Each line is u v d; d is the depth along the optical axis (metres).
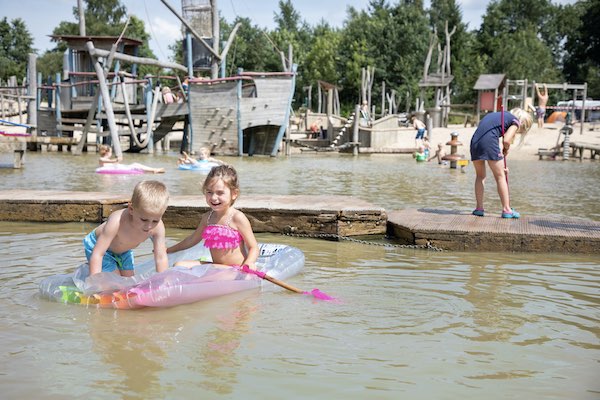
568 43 66.69
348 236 7.04
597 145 24.62
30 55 25.91
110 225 4.38
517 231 6.38
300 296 4.48
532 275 5.23
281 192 11.51
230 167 5.04
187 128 26.56
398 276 5.16
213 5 25.33
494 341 3.55
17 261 5.45
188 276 4.27
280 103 23.67
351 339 3.55
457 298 4.46
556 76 61.19
